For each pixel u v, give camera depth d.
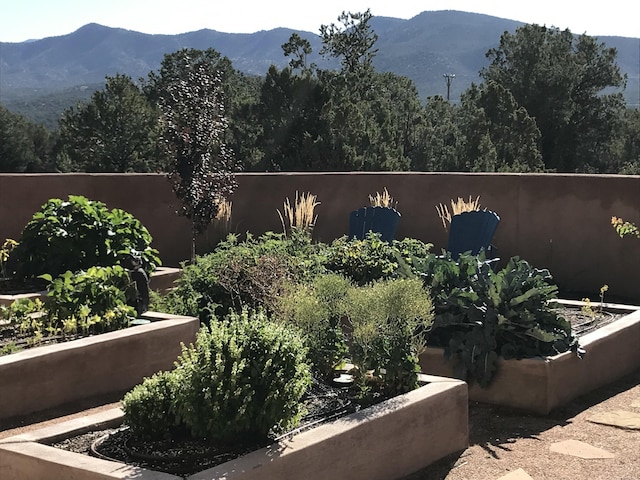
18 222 8.59
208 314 5.45
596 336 4.79
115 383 4.51
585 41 38.97
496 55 39.53
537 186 7.85
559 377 4.32
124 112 30.55
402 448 3.28
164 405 3.01
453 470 3.39
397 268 5.85
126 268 5.70
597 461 3.50
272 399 2.90
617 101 38.53
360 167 20.97
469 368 4.39
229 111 23.16
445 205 8.37
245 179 9.12
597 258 7.59
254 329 3.01
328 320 3.82
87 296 4.84
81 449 2.97
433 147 29.75
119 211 6.55
